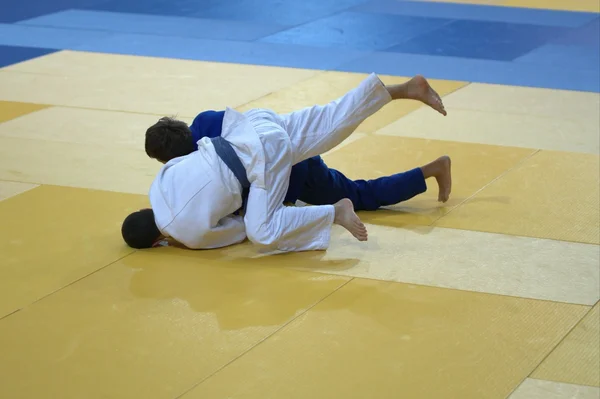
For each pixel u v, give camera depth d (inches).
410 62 435.5
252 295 202.4
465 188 266.7
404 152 300.2
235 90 384.5
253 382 169.6
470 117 342.0
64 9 576.4
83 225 241.9
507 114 346.6
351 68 424.2
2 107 359.6
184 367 174.9
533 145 307.6
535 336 184.9
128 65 432.5
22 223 243.3
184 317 193.2
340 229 238.5
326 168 241.1
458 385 167.9
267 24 528.4
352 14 554.6
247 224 216.1
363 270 214.1
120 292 204.4
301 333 186.4
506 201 255.9
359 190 246.1
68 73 416.8
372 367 173.9
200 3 594.9
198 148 224.5
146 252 225.0
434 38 487.8
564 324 189.8
